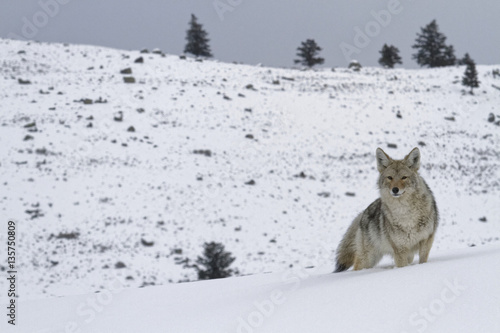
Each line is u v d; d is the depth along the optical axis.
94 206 34.97
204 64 80.56
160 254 29.75
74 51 79.69
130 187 38.47
